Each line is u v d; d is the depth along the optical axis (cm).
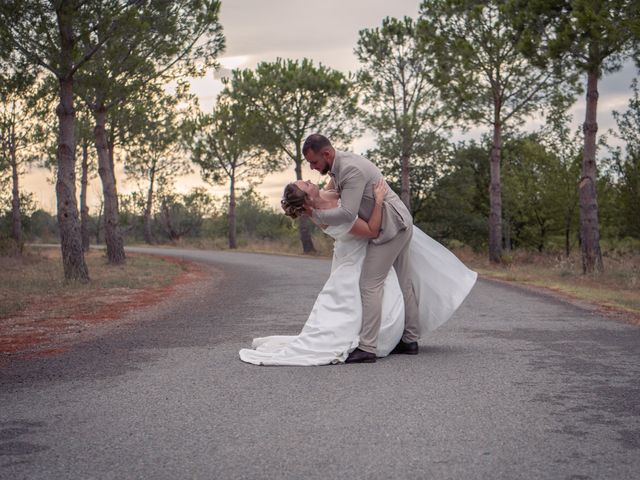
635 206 2441
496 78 2369
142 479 268
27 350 650
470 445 307
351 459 289
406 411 369
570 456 291
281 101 3397
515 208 3388
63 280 1519
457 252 3206
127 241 7169
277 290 1353
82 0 1476
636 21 1547
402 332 545
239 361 541
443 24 2322
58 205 1547
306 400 397
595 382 447
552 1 1695
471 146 4191
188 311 999
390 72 2847
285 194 520
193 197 6325
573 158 3014
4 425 357
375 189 525
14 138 3681
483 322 805
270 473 273
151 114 2991
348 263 532
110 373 509
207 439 321
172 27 1706
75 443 319
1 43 1442
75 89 2062
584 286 1518
